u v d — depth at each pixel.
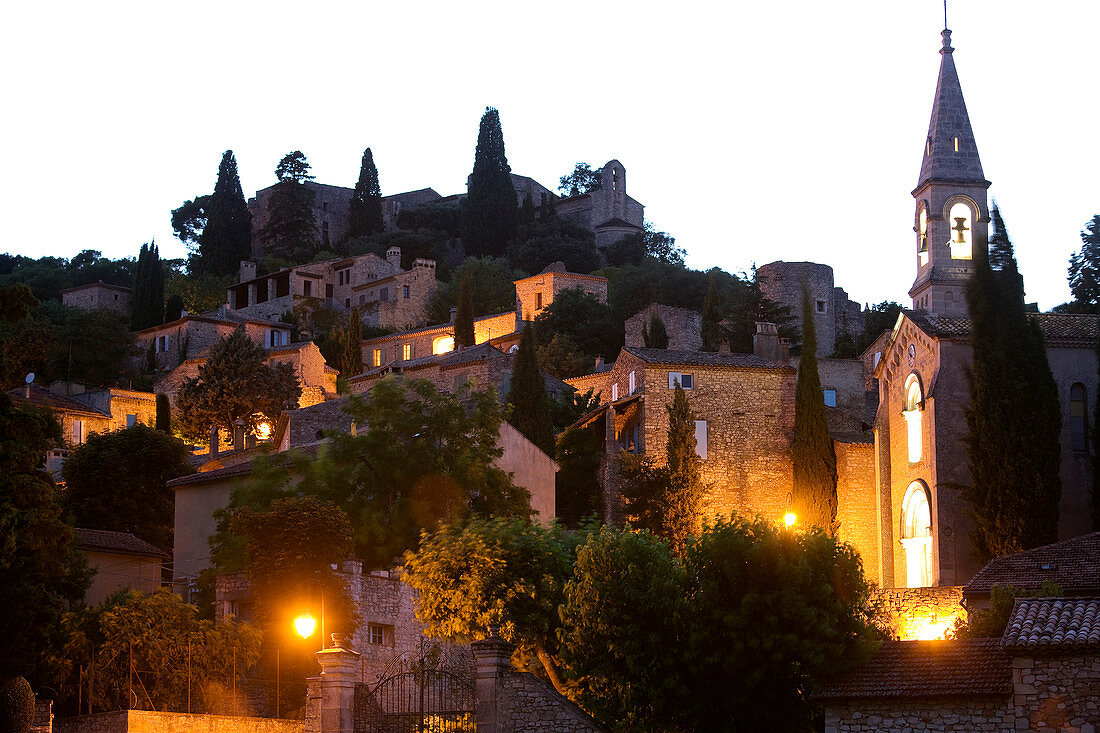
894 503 66.38
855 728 33.94
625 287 161.50
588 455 83.50
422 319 165.62
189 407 113.88
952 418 61.97
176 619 49.28
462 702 44.53
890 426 67.62
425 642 53.69
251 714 49.03
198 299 170.62
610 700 38.31
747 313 139.00
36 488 44.12
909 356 66.00
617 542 40.16
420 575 44.75
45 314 149.25
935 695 33.25
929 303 89.75
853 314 159.12
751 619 37.28
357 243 198.12
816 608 36.78
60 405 113.06
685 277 163.88
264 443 90.31
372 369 139.75
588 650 39.19
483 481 62.34
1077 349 62.28
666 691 37.84
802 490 73.50
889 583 66.00
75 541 46.72
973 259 60.03
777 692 37.28
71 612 50.09
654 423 82.75
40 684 48.22
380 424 62.56
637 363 84.75
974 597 48.03
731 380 83.81
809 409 74.50
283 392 114.94
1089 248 109.62
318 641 49.84
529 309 152.12
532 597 42.88
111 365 138.62
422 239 198.12
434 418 63.34
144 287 154.00
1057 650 32.09
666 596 38.28
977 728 32.88
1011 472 56.53
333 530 52.31
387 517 60.22
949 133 91.38
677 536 75.19
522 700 37.09
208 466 90.62
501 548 44.28
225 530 61.69
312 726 40.38
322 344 151.12
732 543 38.69
